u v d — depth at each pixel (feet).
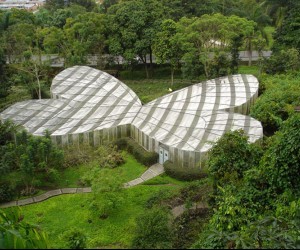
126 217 102.83
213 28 196.95
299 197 81.00
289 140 81.10
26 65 197.47
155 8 223.30
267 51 265.75
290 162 80.79
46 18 285.43
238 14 281.54
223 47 208.03
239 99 156.97
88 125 142.41
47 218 103.40
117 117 148.87
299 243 66.49
